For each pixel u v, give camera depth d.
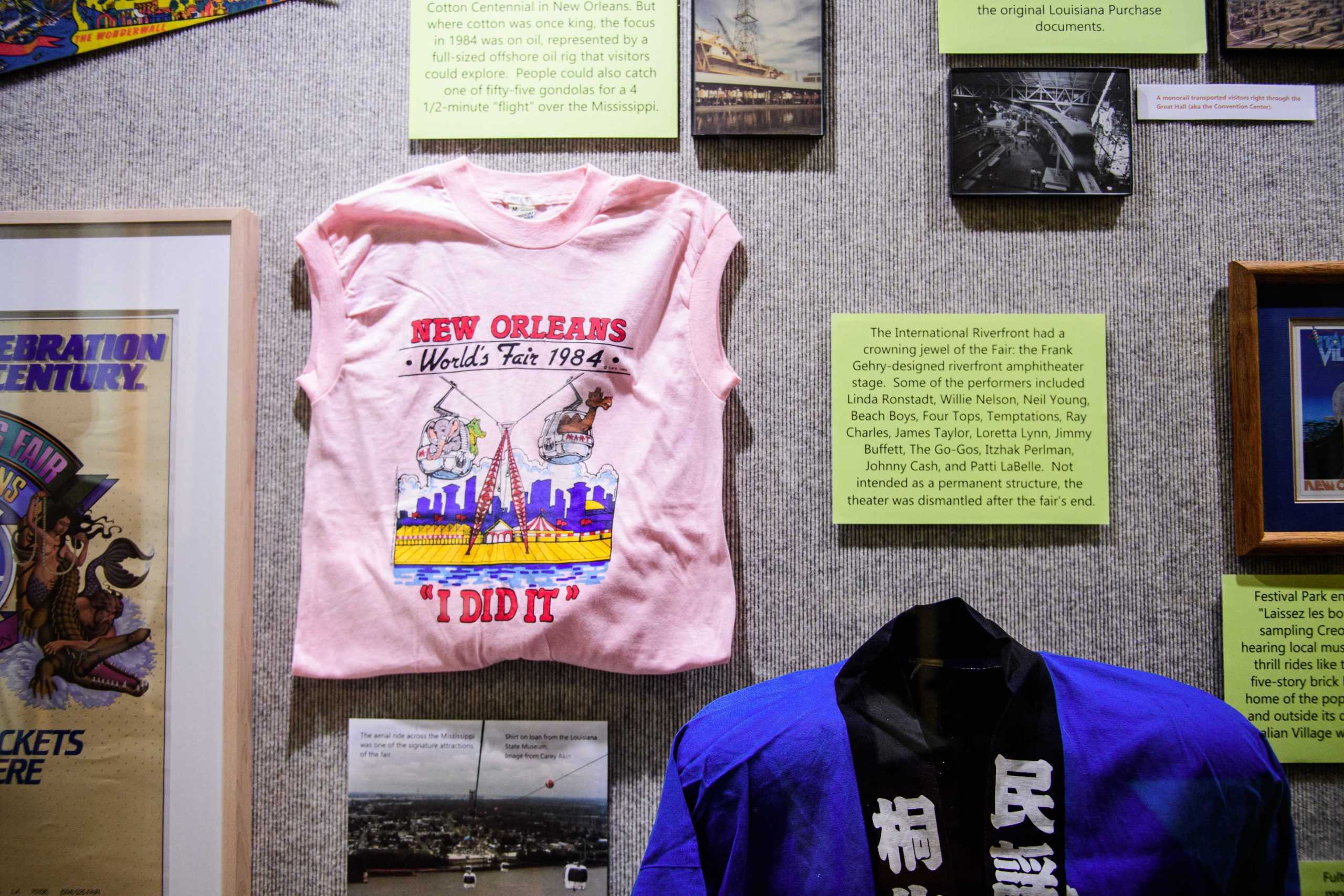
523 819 0.78
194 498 0.79
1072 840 0.60
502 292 0.78
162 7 0.83
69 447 0.79
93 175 0.82
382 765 0.78
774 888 0.61
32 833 0.77
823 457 0.80
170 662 0.78
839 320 0.81
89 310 0.80
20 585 0.79
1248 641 0.80
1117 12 0.82
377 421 0.77
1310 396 0.80
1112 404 0.81
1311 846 0.79
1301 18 0.82
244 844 0.77
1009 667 0.63
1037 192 0.81
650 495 0.77
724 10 0.81
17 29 0.82
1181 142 0.82
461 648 0.75
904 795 0.61
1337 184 0.82
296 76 0.82
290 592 0.80
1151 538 0.80
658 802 0.78
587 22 0.82
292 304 0.81
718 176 0.82
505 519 0.76
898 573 0.80
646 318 0.78
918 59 0.82
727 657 0.76
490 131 0.81
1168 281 0.82
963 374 0.81
